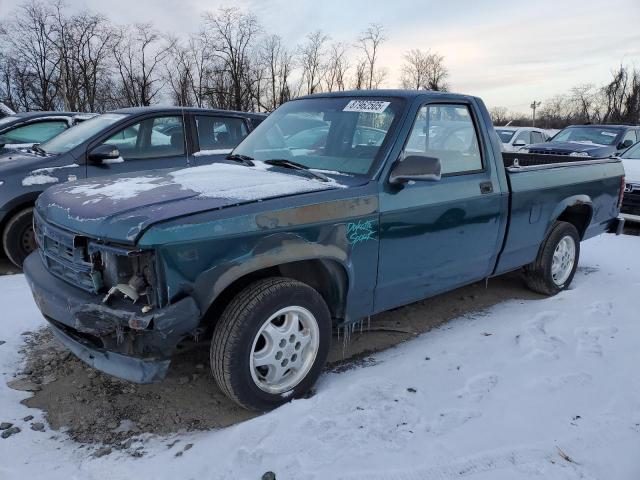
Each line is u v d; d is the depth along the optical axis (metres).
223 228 2.66
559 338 3.95
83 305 2.64
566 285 5.29
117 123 6.08
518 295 5.12
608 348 3.76
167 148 6.41
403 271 3.56
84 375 3.40
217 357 2.81
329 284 3.27
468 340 3.95
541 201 4.59
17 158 5.92
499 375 3.38
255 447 2.61
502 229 4.26
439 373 3.41
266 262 2.79
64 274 2.93
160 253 2.50
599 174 5.42
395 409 2.96
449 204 3.72
